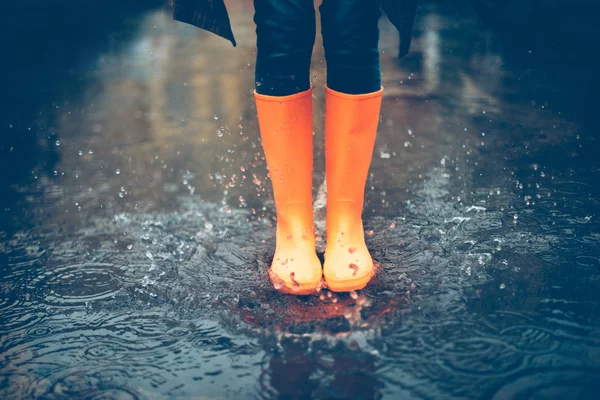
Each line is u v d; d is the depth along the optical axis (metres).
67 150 3.87
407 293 2.68
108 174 3.59
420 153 3.64
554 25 6.30
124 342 2.56
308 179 2.75
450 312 2.60
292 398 2.37
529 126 3.87
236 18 8.88
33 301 2.74
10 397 2.42
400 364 2.44
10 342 2.58
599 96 4.35
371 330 2.55
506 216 3.06
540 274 2.74
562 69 5.15
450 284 2.71
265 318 2.62
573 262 2.79
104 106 4.77
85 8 9.23
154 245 3.01
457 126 3.94
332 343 2.51
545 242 2.89
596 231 2.94
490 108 4.23
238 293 2.73
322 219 3.13
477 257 2.83
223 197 3.34
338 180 2.73
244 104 4.72
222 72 5.80
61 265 2.91
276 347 2.51
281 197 2.75
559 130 3.79
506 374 2.41
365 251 2.76
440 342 2.50
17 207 3.31
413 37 6.90
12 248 3.02
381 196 3.27
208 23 2.77
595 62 5.27
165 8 9.60
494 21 2.86
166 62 6.30
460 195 3.23
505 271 2.76
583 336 2.51
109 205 3.30
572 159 3.47
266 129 2.72
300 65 2.68
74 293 2.77
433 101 4.50
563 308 2.60
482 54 5.92
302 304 2.66
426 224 3.04
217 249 2.96
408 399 2.35
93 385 2.44
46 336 2.60
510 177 3.35
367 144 2.71
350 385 2.39
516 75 5.07
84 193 3.41
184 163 3.68
